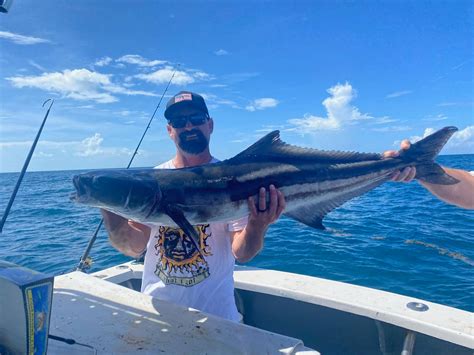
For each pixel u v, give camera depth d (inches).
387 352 123.3
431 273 277.1
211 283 121.9
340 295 138.6
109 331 90.7
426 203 699.4
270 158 137.6
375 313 125.1
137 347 84.0
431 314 121.6
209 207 126.4
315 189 139.6
